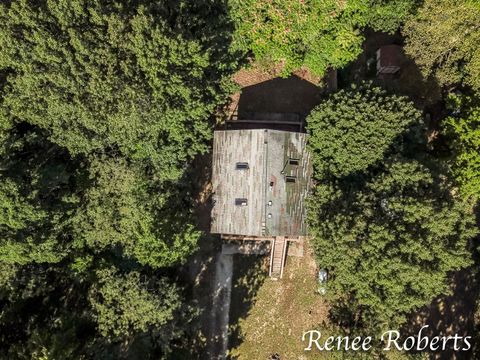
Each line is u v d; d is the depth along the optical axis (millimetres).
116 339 32812
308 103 38062
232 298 38188
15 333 33688
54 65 27891
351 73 38031
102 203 32594
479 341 39000
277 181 32719
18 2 27312
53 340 30859
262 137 32656
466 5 28953
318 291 37656
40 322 34344
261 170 32562
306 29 33406
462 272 39781
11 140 29656
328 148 32750
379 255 27391
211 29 31812
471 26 30234
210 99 32844
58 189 31984
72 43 27234
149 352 34438
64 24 27359
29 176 29766
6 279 31328
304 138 33719
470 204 35375
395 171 29016
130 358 33562
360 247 28031
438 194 28859
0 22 27000
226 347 38000
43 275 33906
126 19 28109
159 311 31672
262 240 37906
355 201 29844
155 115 29797
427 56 32594
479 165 32531
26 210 28266
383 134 31172
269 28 32844
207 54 29484
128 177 32031
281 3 31969
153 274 34031
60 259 32000
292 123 36250
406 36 35750
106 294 32625
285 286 38281
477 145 32781
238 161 33375
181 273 37844
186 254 33719
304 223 33438
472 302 39500
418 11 31609
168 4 30453
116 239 33281
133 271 32781
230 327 38094
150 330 33438
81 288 36281
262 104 37969
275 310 38219
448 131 34938
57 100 28516
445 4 29531
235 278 38219
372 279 28031
